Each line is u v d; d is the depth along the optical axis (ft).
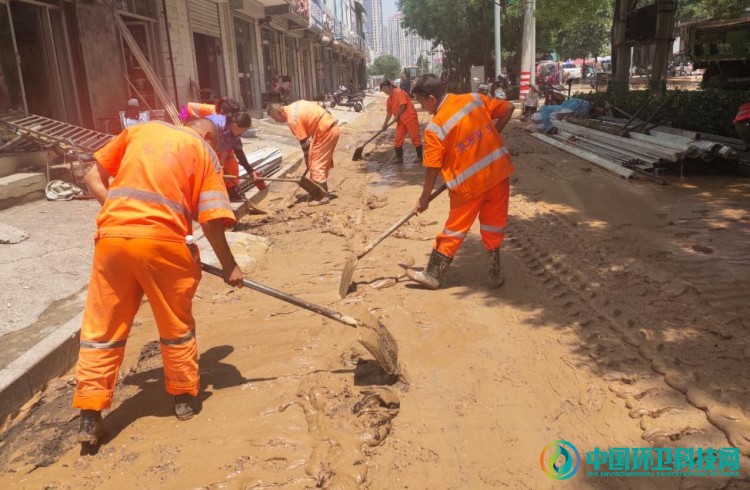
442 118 14.70
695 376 10.48
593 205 23.88
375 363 12.03
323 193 26.96
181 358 10.25
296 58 105.40
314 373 11.90
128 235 9.30
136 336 14.49
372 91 241.55
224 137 24.44
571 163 34.53
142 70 44.73
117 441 10.12
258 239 21.62
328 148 27.89
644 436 9.22
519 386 10.94
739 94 33.99
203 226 10.12
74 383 12.26
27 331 13.43
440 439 9.58
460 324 13.69
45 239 19.69
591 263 16.90
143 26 47.24
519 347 12.39
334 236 22.06
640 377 10.80
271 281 17.60
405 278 16.92
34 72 35.14
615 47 56.18
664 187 26.40
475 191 14.84
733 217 20.83
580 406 10.19
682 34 45.62
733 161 28.07
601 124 40.91
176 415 10.68
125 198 9.46
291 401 10.98
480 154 14.71
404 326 13.73
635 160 30.09
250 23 76.18
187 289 10.03
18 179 24.66
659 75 47.06
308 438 9.82
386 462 9.11
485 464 8.93
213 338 13.92
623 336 12.30
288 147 47.24
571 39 161.89
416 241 20.66
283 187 32.96
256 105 78.02
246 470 9.11
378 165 39.24
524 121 63.41
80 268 17.51
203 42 61.21
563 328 13.03
